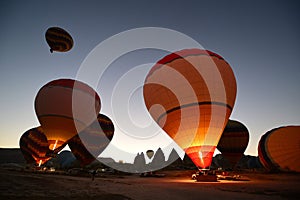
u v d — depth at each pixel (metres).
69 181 17.52
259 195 11.98
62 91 28.61
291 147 36.62
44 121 28.08
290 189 14.55
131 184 17.69
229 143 35.62
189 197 11.06
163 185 16.95
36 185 13.60
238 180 23.28
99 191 12.63
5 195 9.87
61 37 32.06
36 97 29.19
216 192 12.85
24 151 36.06
